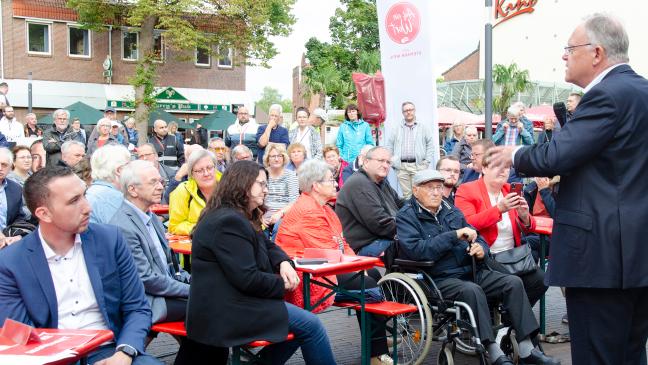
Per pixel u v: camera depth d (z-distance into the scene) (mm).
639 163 3154
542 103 34625
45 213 3180
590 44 3262
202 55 36281
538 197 7012
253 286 3787
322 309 5070
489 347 4805
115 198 4645
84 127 24312
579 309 3318
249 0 29812
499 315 5410
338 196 6383
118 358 3318
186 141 20828
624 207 3139
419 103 10297
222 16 30250
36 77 32594
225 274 3789
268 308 3852
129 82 30641
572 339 3375
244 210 3967
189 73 36000
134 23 29109
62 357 2445
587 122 3150
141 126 30969
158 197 4457
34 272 3215
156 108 31156
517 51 42250
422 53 10141
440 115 27141
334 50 44000
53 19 32688
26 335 2605
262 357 4309
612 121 3102
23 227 6465
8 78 31922
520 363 4828
